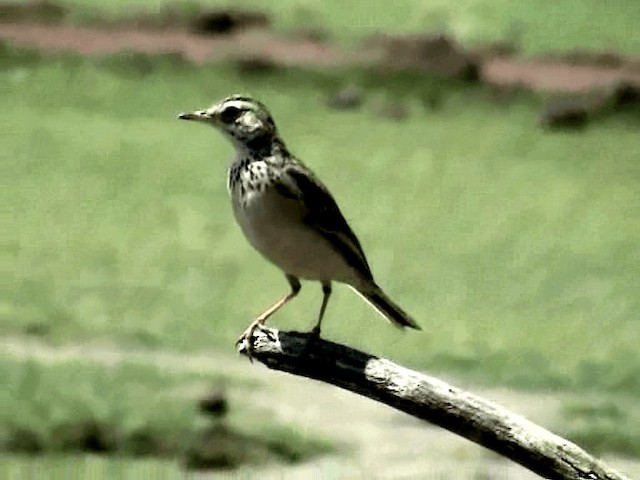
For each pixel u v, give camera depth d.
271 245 10.15
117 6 44.31
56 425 18.17
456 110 38.94
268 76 40.53
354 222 30.56
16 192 31.59
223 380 20.34
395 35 44.00
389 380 8.63
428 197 32.50
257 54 41.25
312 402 19.67
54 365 20.70
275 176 10.06
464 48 43.34
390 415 19.27
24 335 23.06
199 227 29.83
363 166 34.53
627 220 31.34
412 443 18.19
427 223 30.66
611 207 32.22
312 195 10.05
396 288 26.50
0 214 30.25
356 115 38.38
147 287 26.02
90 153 34.28
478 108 39.09
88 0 44.53
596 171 34.84
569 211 31.77
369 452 17.81
